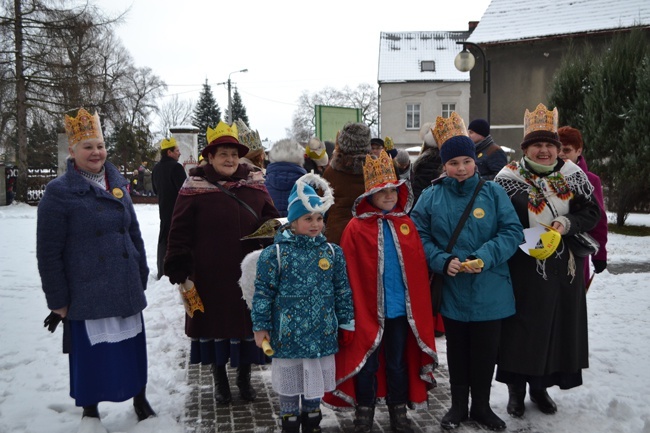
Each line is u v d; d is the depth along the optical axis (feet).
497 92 76.13
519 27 75.36
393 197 11.91
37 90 84.48
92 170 11.77
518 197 12.55
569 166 12.56
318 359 10.99
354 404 11.51
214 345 13.15
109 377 11.39
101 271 11.40
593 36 70.13
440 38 135.44
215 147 13.26
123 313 11.57
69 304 11.32
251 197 13.56
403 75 127.65
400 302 11.50
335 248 11.51
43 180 86.38
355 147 14.88
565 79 50.16
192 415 12.75
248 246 13.19
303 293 10.98
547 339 11.96
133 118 138.51
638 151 45.16
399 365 11.62
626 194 48.47
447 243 12.03
